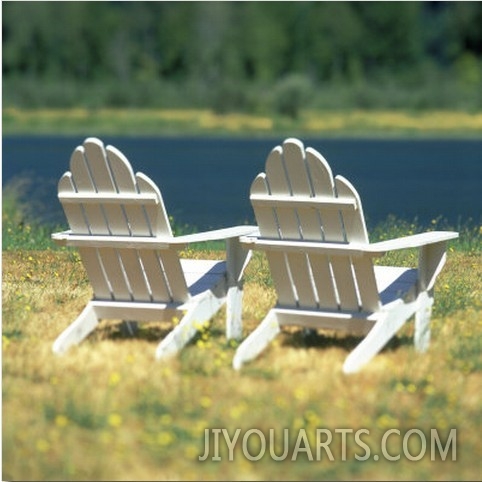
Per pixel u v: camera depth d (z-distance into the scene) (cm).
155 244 1933
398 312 1934
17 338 2055
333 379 1812
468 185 9406
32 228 3775
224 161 13612
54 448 1543
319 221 1891
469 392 1784
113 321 2219
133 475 1488
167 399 1706
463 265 2853
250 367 1873
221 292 2052
